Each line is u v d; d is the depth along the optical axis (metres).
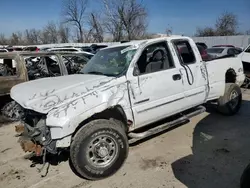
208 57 5.14
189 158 3.74
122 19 32.12
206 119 5.45
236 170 3.36
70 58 6.34
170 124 4.14
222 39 32.72
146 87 3.66
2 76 5.38
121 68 3.65
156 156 3.84
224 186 3.02
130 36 32.56
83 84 3.38
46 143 3.01
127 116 3.50
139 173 3.38
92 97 3.13
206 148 4.06
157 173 3.37
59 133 2.89
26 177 3.43
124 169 3.50
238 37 31.44
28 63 5.80
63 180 3.32
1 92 5.34
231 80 5.64
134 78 3.56
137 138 3.75
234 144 4.18
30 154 3.84
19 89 3.68
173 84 4.01
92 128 3.12
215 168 3.43
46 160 3.86
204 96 4.62
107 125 3.21
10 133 5.05
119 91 3.38
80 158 3.08
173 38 4.28
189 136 4.56
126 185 3.13
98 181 3.26
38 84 3.67
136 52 3.72
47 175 3.46
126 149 3.43
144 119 3.71
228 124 5.11
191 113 4.52
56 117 2.88
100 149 3.21
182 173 3.34
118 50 4.06
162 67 4.01
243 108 6.24
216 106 5.52
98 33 36.41
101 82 3.38
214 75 4.83
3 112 5.57
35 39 59.81
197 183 3.10
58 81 3.69
